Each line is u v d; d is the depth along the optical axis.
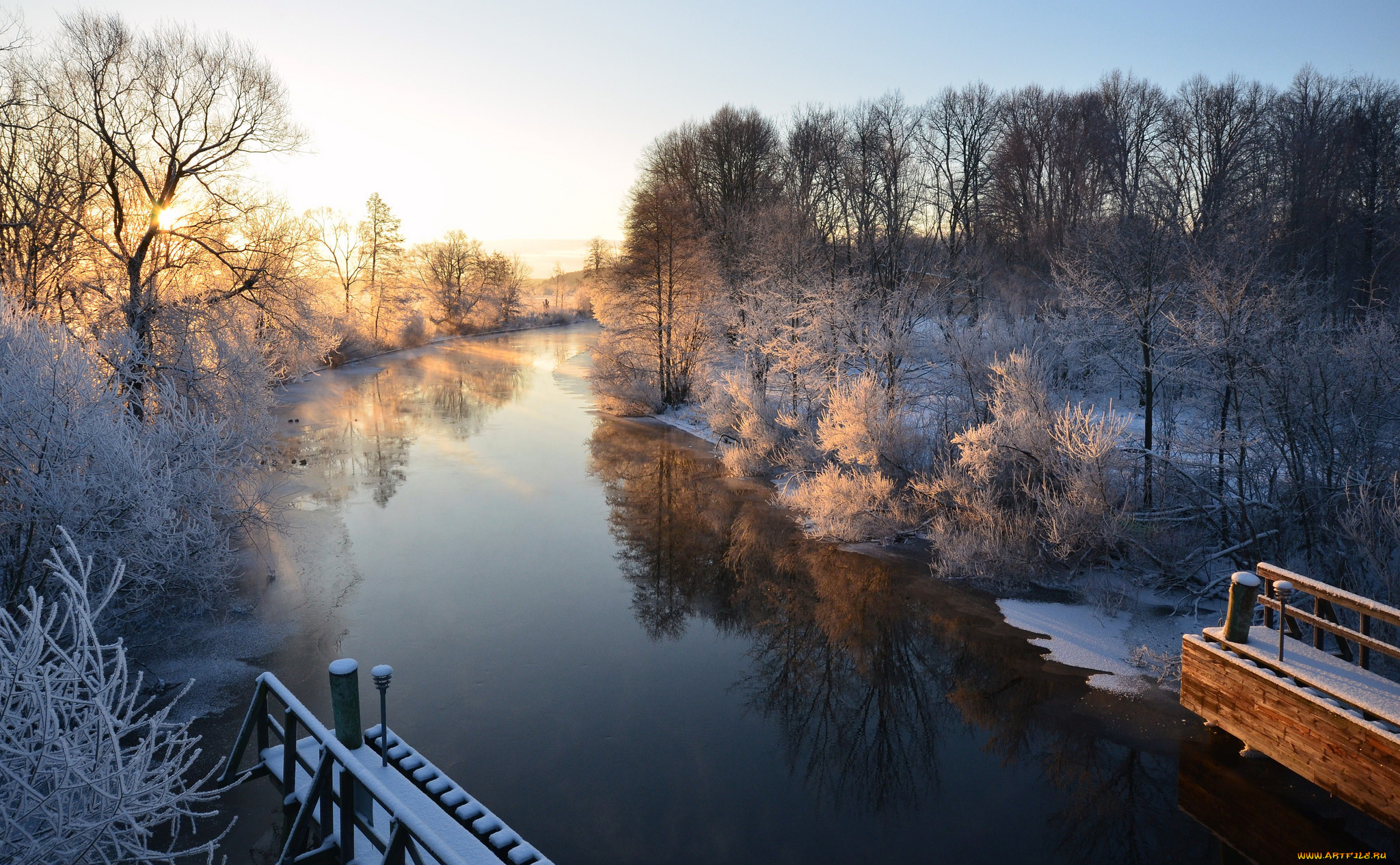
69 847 4.08
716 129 48.47
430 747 8.91
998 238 39.31
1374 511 10.20
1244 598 7.85
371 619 12.38
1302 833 7.40
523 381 45.47
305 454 24.45
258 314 21.94
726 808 7.99
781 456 22.61
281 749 7.57
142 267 19.55
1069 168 38.69
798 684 10.75
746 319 31.42
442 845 4.29
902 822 7.79
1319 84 34.25
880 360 21.78
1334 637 7.96
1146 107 38.56
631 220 39.06
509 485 21.45
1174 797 8.05
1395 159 27.72
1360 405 11.91
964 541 14.70
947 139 40.84
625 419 33.06
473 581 14.23
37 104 18.98
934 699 10.34
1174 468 13.97
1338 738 6.45
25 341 10.14
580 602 13.46
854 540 16.97
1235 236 15.45
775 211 35.38
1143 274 15.84
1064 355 21.08
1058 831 7.62
